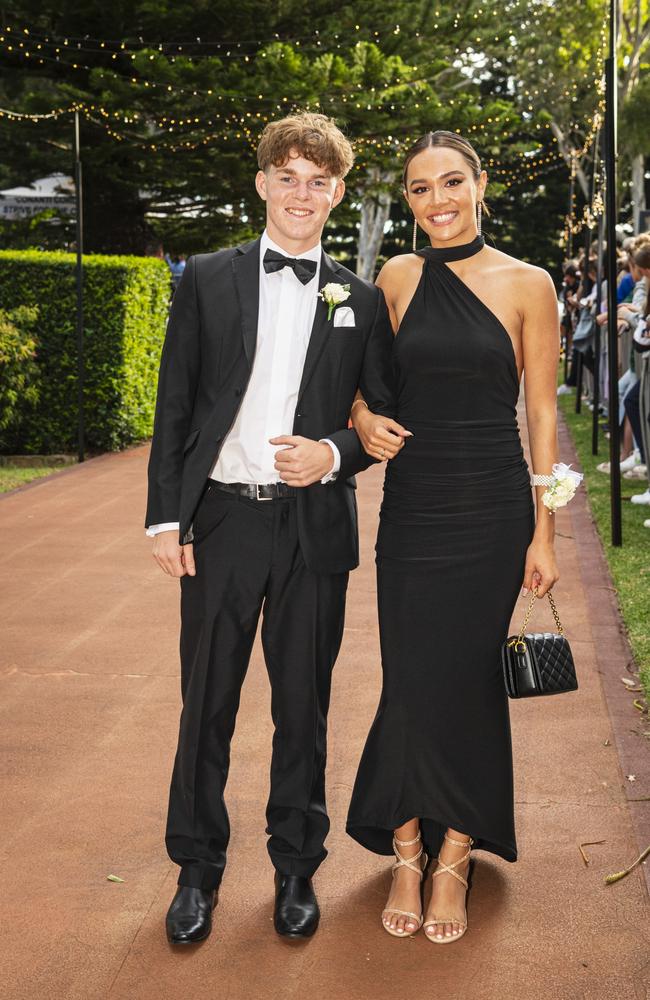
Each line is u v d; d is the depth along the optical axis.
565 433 10.94
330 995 2.30
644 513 7.01
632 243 7.64
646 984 2.33
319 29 15.35
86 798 3.20
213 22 14.50
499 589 2.60
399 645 2.63
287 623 2.56
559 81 29.34
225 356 2.50
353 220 18.02
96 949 2.47
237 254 2.56
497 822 2.62
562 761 3.42
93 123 14.26
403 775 2.61
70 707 3.91
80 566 5.98
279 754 2.62
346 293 2.49
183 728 2.57
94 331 10.23
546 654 2.56
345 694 4.05
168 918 2.53
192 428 2.54
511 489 2.61
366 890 2.74
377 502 7.70
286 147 2.44
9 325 9.72
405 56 15.94
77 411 10.35
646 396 6.75
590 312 11.65
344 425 2.56
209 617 2.53
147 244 16.38
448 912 2.55
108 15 13.96
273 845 2.63
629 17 27.81
